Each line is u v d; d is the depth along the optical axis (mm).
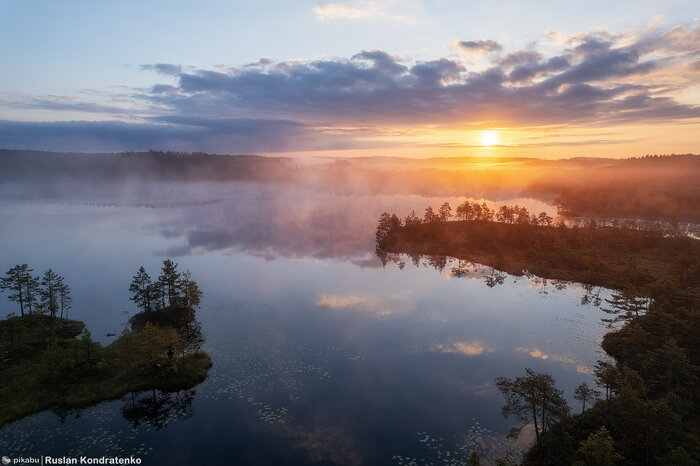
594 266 134625
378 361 73875
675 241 165250
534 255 155625
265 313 100688
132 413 57500
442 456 48250
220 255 174750
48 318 92438
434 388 64125
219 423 55156
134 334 70625
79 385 63000
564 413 45500
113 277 138875
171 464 46938
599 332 87438
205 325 92500
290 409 58469
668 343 57906
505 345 80812
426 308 104250
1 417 55188
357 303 108625
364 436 52219
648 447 43812
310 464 47094
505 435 51844
